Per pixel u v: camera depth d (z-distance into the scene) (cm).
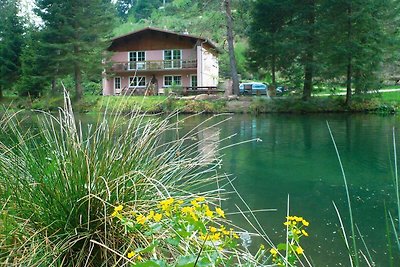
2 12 2609
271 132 982
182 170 199
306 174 498
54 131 182
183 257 113
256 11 1989
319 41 1767
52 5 2127
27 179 164
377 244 264
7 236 147
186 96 1956
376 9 1673
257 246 252
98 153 169
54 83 2130
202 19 2147
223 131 1005
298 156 633
